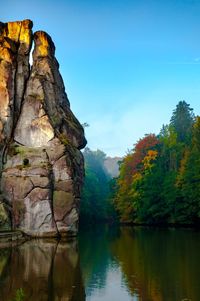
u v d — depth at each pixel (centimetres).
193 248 3825
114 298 2005
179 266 2867
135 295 2064
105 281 2378
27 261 3045
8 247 3941
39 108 5291
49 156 5059
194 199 6944
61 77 5988
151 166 8900
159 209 8119
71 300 1950
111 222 11588
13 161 5059
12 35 5681
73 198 4997
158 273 2623
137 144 10212
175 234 5544
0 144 5044
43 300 1925
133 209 9488
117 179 11594
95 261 3136
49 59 5688
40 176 4903
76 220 5009
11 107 5266
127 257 3347
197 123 8094
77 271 2688
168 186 7800
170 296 2038
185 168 7425
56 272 2625
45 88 5459
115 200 10862
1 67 5294
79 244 4375
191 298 1991
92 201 12275
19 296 1708
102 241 4756
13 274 2517
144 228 7444
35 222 4828
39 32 5756
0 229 4638
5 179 4944
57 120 5416
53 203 4919
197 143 7831
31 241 4522
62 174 5009
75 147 5575
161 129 12306
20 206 4847
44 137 5212
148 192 8312
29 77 5544
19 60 5544
